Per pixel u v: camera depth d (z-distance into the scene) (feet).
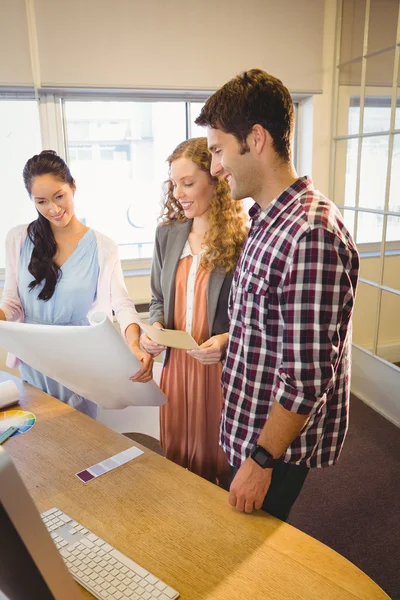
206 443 5.51
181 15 9.09
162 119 10.09
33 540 1.70
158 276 5.73
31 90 8.84
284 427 3.29
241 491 3.37
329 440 3.85
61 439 4.47
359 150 10.05
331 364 3.25
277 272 3.39
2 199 9.56
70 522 3.34
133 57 8.97
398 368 9.46
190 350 4.77
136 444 4.34
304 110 10.87
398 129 8.98
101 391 5.15
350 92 10.15
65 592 1.86
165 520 3.37
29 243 5.78
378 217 9.78
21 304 6.00
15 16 8.21
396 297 9.55
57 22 8.41
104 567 2.95
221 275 5.12
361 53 9.72
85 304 5.86
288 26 9.80
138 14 8.82
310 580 2.85
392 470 8.02
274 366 3.67
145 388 4.99
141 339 5.36
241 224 5.13
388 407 9.88
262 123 3.37
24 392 5.50
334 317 3.19
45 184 5.28
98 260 5.91
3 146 9.31
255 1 9.46
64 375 5.08
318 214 3.26
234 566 2.96
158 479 3.82
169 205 5.50
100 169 10.00
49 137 9.43
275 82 3.41
